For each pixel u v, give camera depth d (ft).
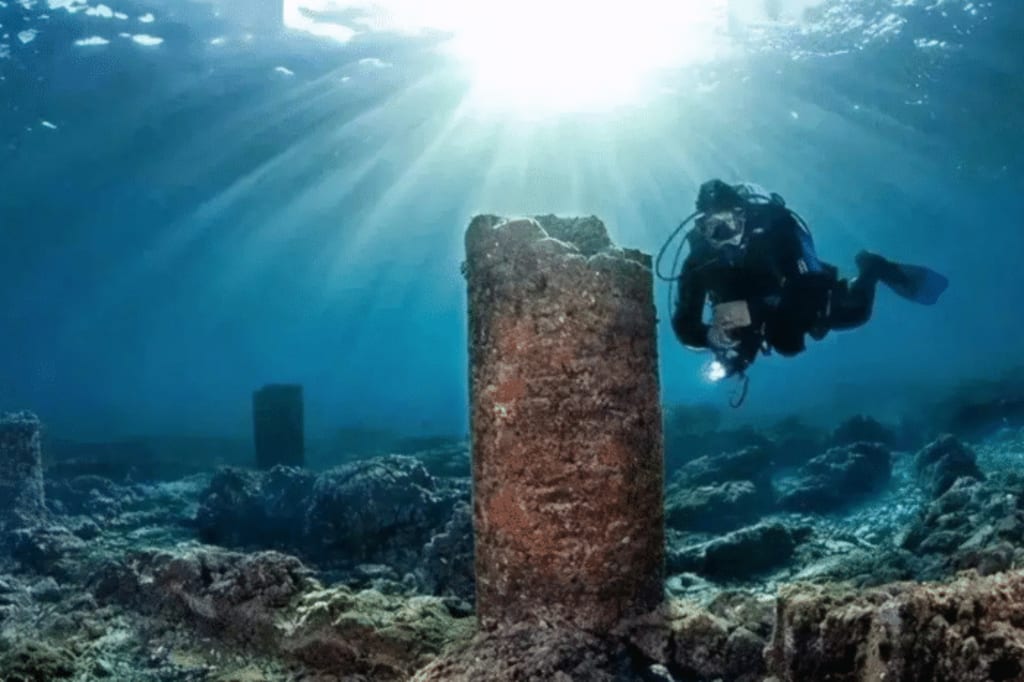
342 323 261.65
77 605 20.22
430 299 236.43
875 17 70.79
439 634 15.23
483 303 13.92
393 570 23.52
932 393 63.46
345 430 66.23
